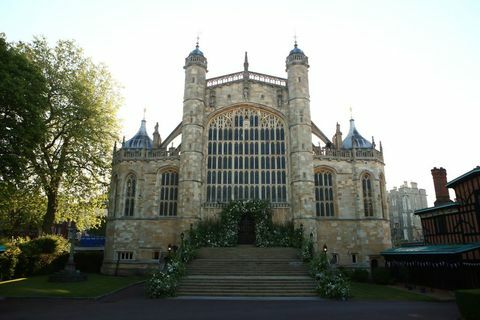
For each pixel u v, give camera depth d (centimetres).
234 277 2714
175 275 2572
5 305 1959
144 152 4266
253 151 4259
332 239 4003
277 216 4009
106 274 3862
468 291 1508
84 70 3956
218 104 4375
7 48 2847
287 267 2981
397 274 3253
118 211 4088
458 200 3056
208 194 4131
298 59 4388
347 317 1636
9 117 2655
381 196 4225
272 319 1577
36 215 4231
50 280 2872
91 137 3756
